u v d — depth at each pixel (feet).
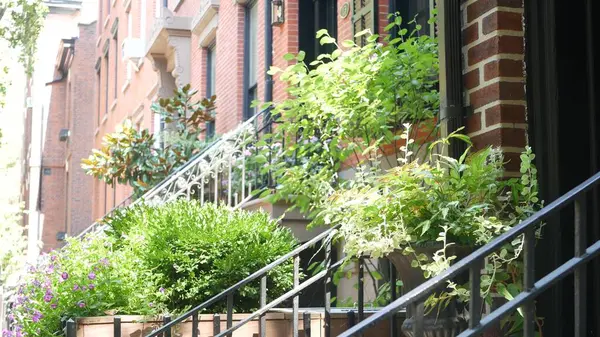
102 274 21.01
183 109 43.91
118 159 42.27
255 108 40.09
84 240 25.18
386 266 20.79
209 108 44.04
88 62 106.42
